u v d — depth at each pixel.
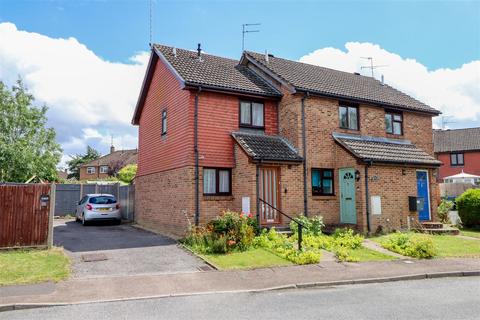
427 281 9.16
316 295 7.80
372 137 17.95
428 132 20.47
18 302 6.95
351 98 17.09
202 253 11.27
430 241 12.01
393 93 21.08
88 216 18.30
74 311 6.64
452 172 44.38
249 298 7.53
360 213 15.21
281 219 14.73
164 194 16.38
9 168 22.62
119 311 6.64
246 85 16.09
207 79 15.13
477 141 44.09
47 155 25.12
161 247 12.28
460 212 18.47
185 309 6.77
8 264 9.43
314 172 16.14
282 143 15.94
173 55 17.00
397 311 6.65
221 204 14.65
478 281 9.17
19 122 24.48
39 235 11.27
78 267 9.64
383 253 12.02
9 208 11.00
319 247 12.48
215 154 14.83
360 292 8.06
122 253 11.34
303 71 19.11
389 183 15.95
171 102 16.25
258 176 14.13
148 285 8.27
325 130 16.45
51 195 11.48
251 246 12.02
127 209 21.52
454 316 6.37
